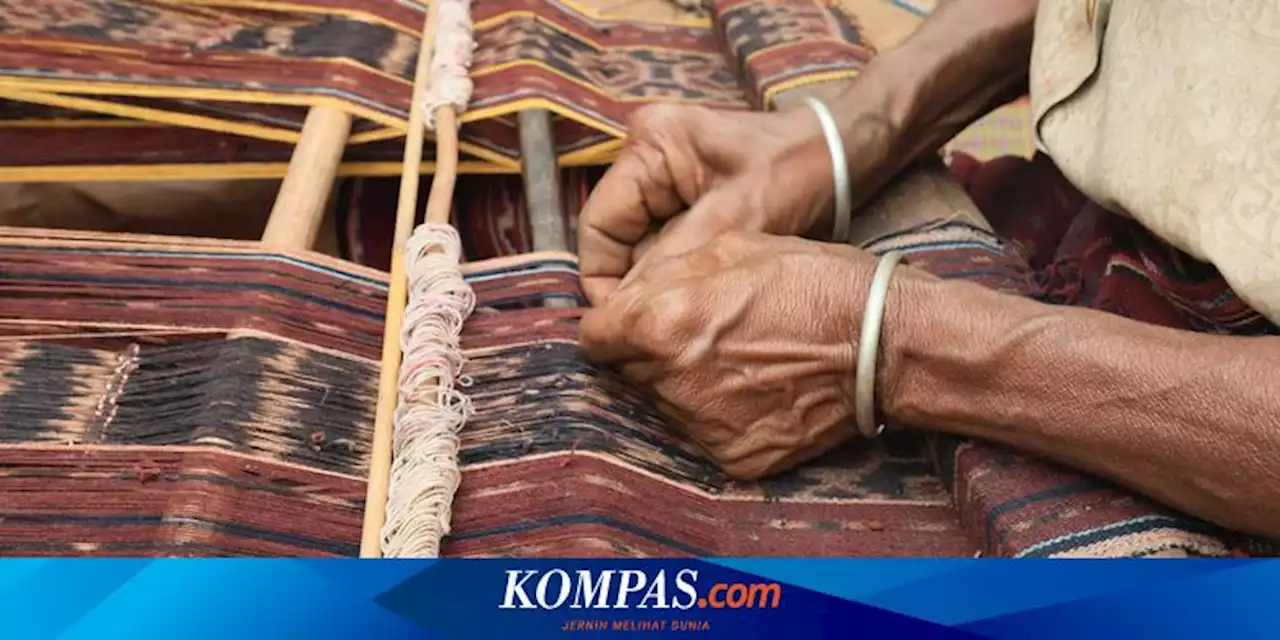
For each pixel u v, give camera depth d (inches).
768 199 38.2
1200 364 28.2
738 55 53.2
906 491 35.9
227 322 34.9
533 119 47.5
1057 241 47.3
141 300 35.1
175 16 48.7
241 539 30.2
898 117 41.4
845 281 32.4
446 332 35.5
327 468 32.5
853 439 37.4
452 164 43.4
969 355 30.8
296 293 36.3
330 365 35.0
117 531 29.7
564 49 52.8
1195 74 31.9
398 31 51.7
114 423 32.3
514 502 32.2
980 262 41.4
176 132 47.6
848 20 56.4
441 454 31.8
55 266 35.6
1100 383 29.2
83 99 44.3
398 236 39.3
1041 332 30.1
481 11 53.5
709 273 34.0
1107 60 36.4
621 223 39.3
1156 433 28.5
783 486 35.6
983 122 67.2
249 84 45.9
